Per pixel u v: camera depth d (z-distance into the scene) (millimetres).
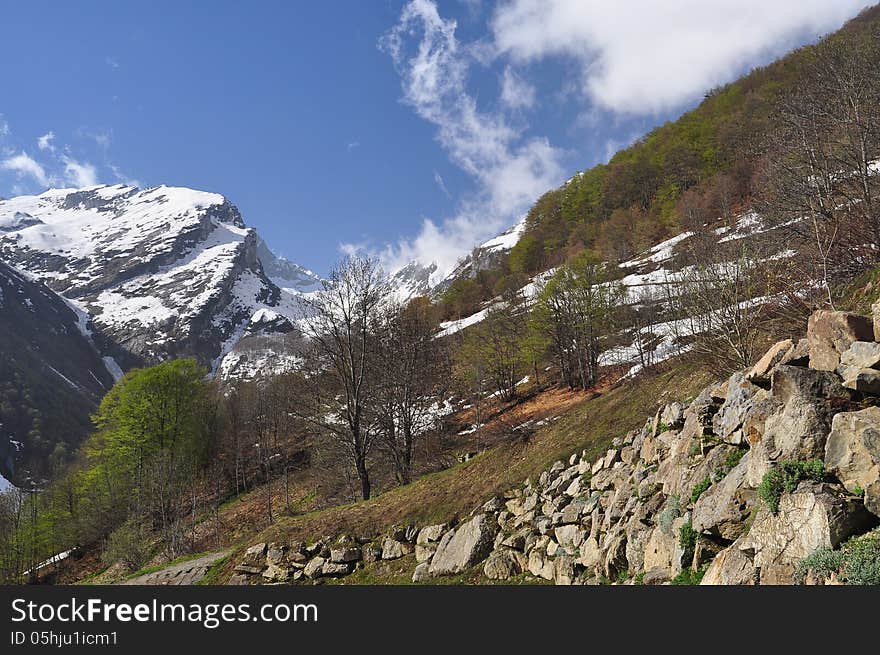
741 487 9047
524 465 20562
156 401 62000
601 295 48125
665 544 10562
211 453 67750
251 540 25875
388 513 22922
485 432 41219
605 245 95938
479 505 20000
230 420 75000
